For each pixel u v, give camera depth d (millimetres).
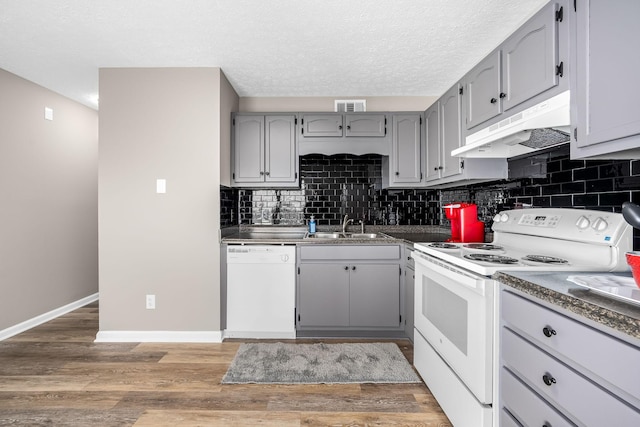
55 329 2822
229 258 2627
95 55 2375
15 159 2723
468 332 1400
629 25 958
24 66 2555
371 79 2775
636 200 1319
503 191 2322
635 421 731
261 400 1816
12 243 2703
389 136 2969
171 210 2584
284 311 2658
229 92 2844
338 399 1829
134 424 1614
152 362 2240
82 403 1778
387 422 1639
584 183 1592
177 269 2596
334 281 2648
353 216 3281
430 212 3285
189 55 2375
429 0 1748
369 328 2662
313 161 3275
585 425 870
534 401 1061
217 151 2580
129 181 2572
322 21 1945
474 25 1978
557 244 1562
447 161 2473
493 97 1852
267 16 1898
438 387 1732
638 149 1068
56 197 3135
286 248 2650
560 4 1361
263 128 2924
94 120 3609
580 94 1162
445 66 2531
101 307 2586
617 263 1286
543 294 1013
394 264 2648
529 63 1551
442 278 1667
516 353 1166
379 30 2039
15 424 1605
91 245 3580
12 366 2178
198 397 1842
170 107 2566
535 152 1876
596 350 833
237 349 2455
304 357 2307
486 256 1574
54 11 1850
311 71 2627
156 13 1869
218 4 1790
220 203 2611
